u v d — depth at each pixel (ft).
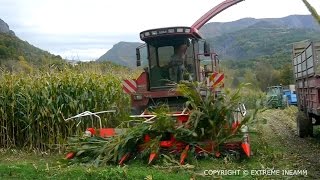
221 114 26.84
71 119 36.50
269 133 43.47
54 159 31.83
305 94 36.09
